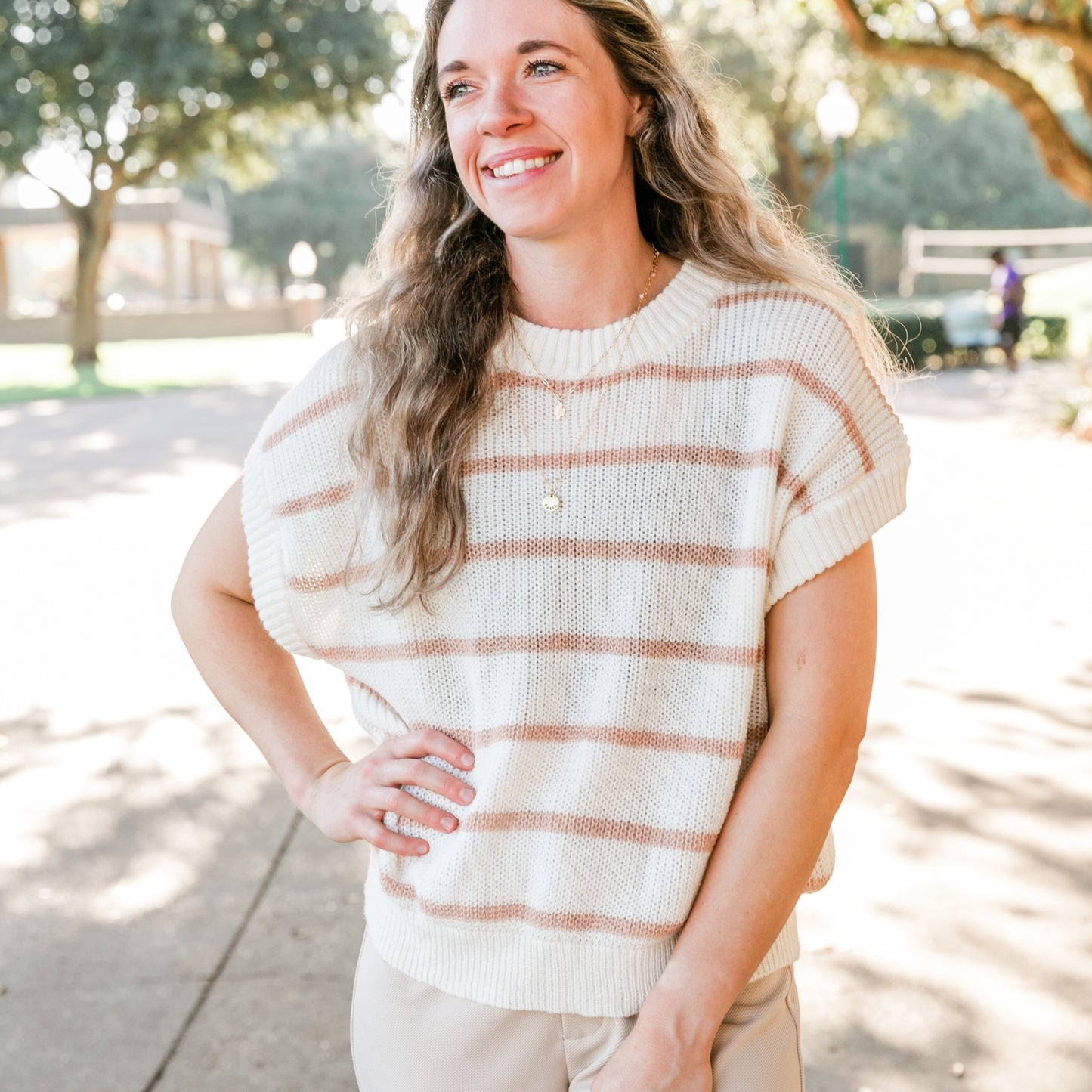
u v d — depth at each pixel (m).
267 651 1.67
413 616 1.48
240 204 57.47
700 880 1.42
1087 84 11.22
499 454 1.44
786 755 1.40
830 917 3.40
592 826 1.42
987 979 3.09
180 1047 2.96
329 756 1.63
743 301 1.46
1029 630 5.84
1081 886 3.51
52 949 3.39
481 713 1.46
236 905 3.62
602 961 1.44
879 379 1.60
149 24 23.50
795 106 28.42
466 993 1.48
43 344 38.91
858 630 1.42
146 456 13.23
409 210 1.63
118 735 4.99
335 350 1.55
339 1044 2.96
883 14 10.80
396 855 1.52
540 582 1.43
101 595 7.23
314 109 26.89
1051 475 9.90
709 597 1.43
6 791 4.46
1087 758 4.36
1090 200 11.20
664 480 1.42
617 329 1.45
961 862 3.67
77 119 25.28
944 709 4.88
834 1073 2.77
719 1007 1.38
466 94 1.45
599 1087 1.39
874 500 1.42
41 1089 2.82
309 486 1.52
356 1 25.81
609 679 1.42
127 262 65.19
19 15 24.00
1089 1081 2.71
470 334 1.46
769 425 1.40
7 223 41.28
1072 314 22.44
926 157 49.19
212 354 31.61
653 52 1.48
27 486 11.44
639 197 1.58
